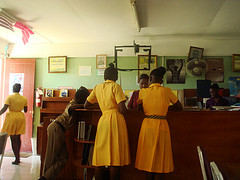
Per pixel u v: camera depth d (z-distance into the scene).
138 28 4.16
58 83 5.33
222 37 4.85
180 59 5.00
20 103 4.13
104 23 4.11
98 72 5.23
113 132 2.06
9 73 5.40
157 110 2.11
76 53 5.29
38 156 4.68
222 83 4.88
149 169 2.01
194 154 2.51
